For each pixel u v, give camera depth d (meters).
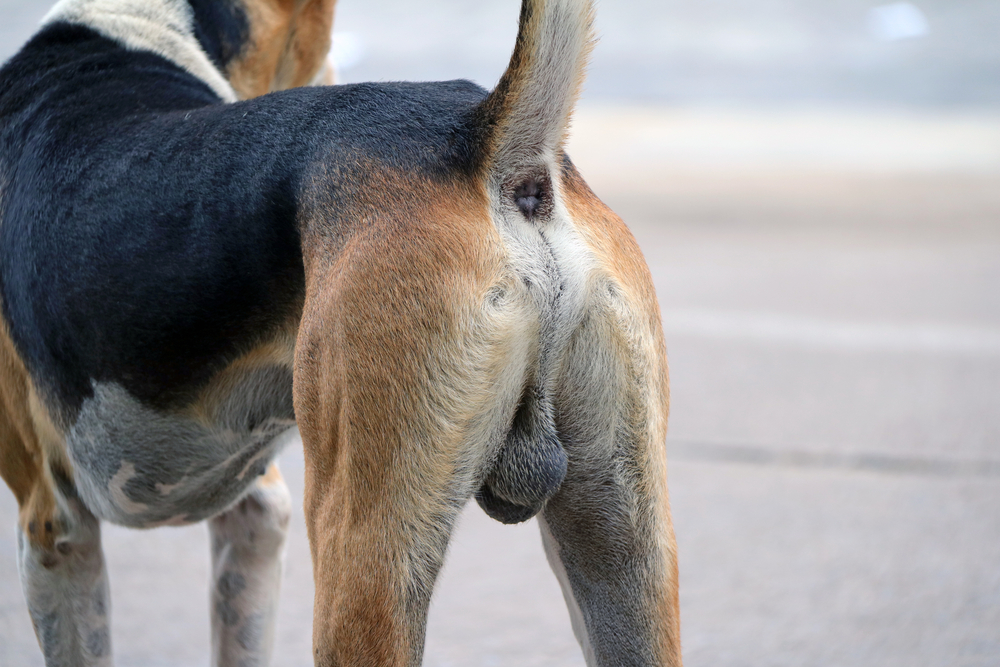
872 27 41.81
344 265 2.22
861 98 29.14
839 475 5.64
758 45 38.91
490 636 4.03
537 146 2.32
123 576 4.61
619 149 21.19
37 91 3.10
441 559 2.20
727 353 8.14
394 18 42.12
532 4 2.25
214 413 2.64
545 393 2.31
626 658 2.39
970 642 3.89
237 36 3.41
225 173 2.50
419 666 2.19
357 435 2.16
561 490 2.40
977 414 6.59
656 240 13.11
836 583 4.42
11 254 2.88
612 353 2.36
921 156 20.38
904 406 6.77
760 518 5.10
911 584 4.39
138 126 2.80
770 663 3.76
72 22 3.24
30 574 3.01
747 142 22.11
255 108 2.59
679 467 5.78
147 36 3.22
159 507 2.91
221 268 2.47
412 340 2.17
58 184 2.80
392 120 2.40
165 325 2.55
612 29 41.34
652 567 2.39
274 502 3.28
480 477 2.26
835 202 15.93
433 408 2.17
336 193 2.31
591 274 2.35
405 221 2.23
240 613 3.28
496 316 2.21
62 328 2.73
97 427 2.77
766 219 14.62
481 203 2.29
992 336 8.66
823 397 6.99
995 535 4.88
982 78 32.03
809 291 10.36
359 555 2.15
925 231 13.81
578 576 2.45
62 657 3.01
